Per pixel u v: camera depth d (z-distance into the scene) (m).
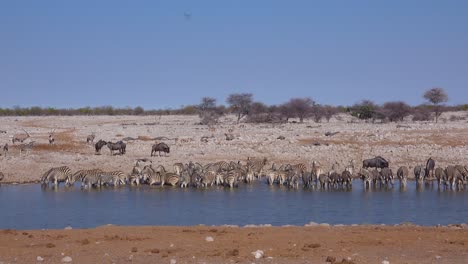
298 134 61.75
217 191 34.12
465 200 30.55
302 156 46.59
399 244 16.83
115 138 60.62
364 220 25.00
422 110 99.31
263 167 42.91
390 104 96.25
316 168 36.56
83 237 18.00
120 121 99.00
